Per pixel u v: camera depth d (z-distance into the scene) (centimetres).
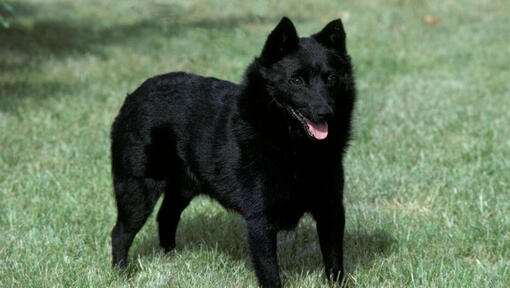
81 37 1994
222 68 1580
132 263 735
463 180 932
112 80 1537
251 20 2052
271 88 615
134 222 705
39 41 1953
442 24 2117
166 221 773
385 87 1459
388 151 1070
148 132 687
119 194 711
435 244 759
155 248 796
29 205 889
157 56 1728
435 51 1784
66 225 817
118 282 687
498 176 952
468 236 770
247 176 622
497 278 666
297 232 816
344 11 2286
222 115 651
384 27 2067
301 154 612
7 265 712
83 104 1347
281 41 614
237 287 671
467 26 2070
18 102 1351
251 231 627
